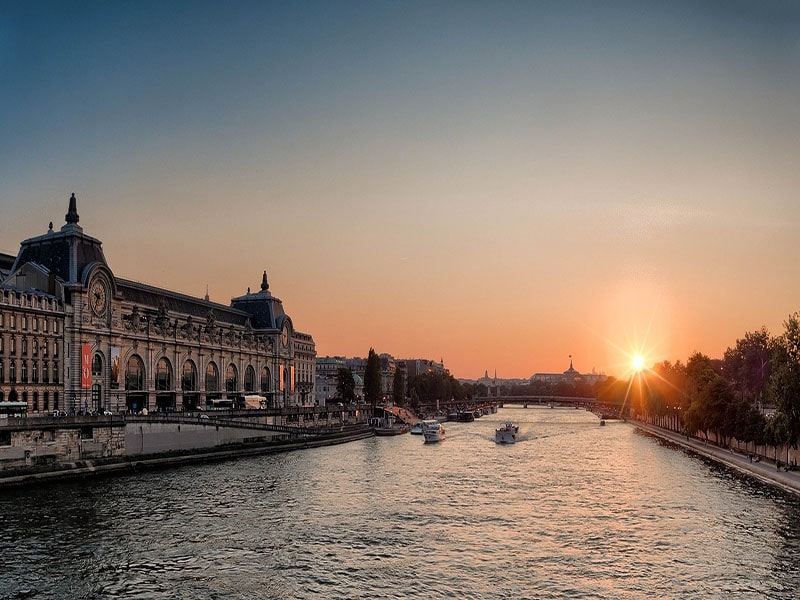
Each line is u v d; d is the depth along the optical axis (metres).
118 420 115.38
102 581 57.44
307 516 82.25
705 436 173.62
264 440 157.25
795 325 114.62
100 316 142.00
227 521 78.44
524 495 97.69
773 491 101.31
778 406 117.12
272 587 57.19
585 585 58.56
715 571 62.31
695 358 194.38
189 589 56.28
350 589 57.16
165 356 166.75
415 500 93.31
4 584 56.12
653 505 90.44
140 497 90.94
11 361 122.12
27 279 133.88
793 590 57.56
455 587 57.91
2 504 84.38
